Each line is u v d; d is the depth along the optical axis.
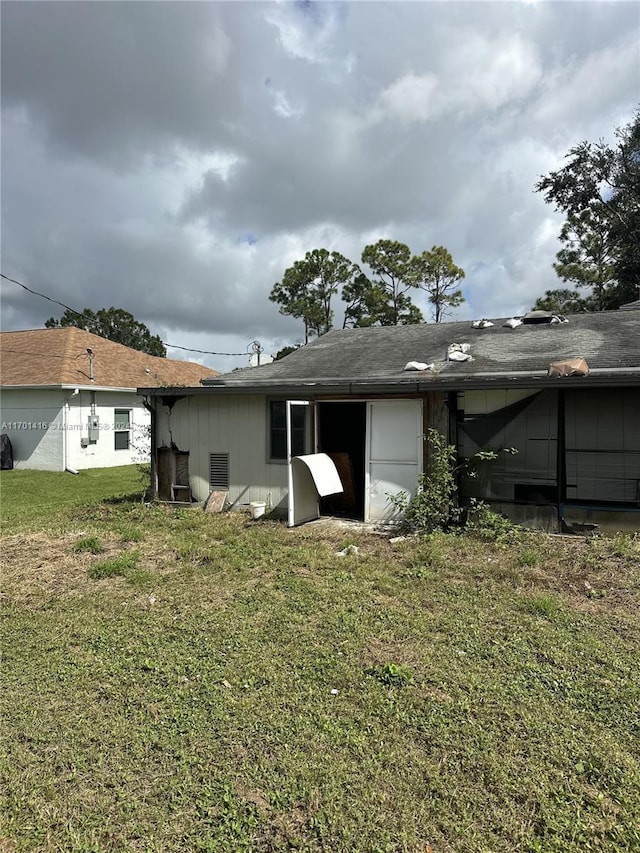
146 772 2.52
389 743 2.70
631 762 2.53
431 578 5.29
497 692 3.15
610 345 8.34
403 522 7.90
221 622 4.30
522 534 6.83
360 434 11.34
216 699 3.13
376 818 2.21
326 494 7.91
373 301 33.31
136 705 3.09
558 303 29.42
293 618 4.35
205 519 8.54
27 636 4.10
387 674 3.36
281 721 2.90
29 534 7.64
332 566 5.84
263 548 6.67
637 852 2.04
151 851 2.07
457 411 7.58
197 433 9.62
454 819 2.21
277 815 2.24
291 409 8.77
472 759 2.56
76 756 2.64
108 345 22.06
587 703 3.03
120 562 5.86
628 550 6.00
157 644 3.91
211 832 2.16
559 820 2.19
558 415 7.04
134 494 11.27
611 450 6.80
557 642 3.82
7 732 2.85
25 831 2.18
